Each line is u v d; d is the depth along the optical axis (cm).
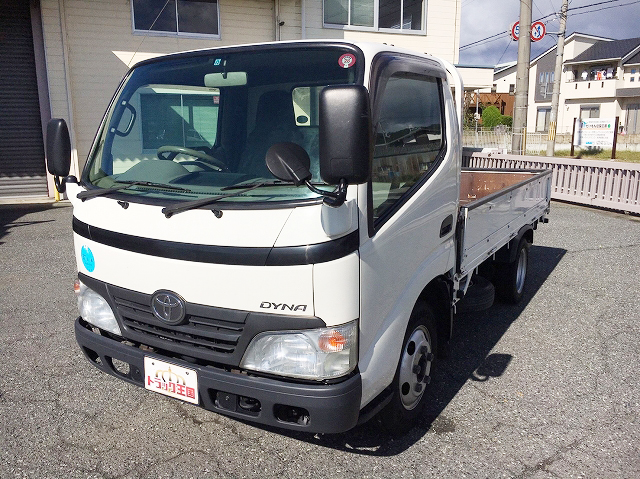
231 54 321
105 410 371
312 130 289
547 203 684
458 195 385
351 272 254
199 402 278
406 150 317
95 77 1290
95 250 303
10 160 1284
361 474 305
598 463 314
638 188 1038
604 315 550
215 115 314
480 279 506
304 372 256
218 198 261
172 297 272
